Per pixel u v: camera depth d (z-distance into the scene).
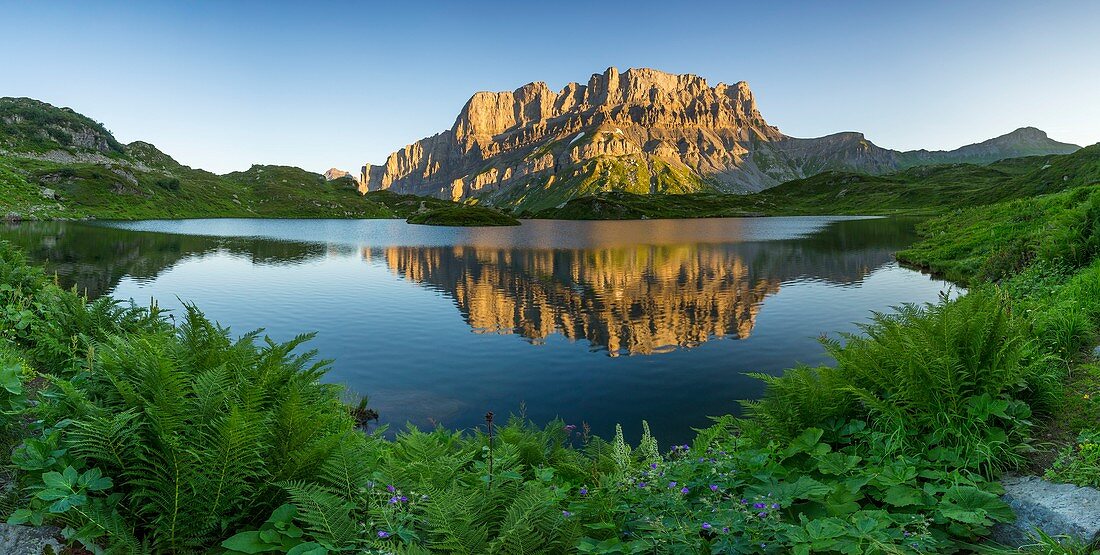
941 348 6.18
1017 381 5.98
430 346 20.00
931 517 4.61
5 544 3.79
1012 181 165.75
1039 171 157.25
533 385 15.37
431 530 4.04
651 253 62.31
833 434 6.28
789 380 6.87
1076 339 8.75
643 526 4.43
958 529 4.45
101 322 9.92
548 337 21.48
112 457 4.24
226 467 4.12
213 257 55.22
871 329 7.92
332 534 3.87
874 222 131.75
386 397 14.37
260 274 42.12
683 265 48.59
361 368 17.17
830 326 22.33
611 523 4.52
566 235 111.44
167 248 64.81
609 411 13.37
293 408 4.73
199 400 4.58
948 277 32.94
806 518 4.56
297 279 39.56
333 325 23.75
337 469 4.58
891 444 5.60
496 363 17.67
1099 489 4.66
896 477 5.00
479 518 4.28
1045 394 6.39
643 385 15.22
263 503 4.40
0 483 4.48
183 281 36.88
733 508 4.34
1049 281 14.92
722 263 49.22
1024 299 13.99
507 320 25.03
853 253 54.84
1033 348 6.98
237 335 21.70
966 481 4.93
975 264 30.84
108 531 3.85
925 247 47.28
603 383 15.45
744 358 17.81
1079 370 7.59
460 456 6.00
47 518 4.07
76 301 10.44
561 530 4.25
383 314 26.38
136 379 4.84
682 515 4.61
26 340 9.73
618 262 52.56
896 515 4.55
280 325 23.75
